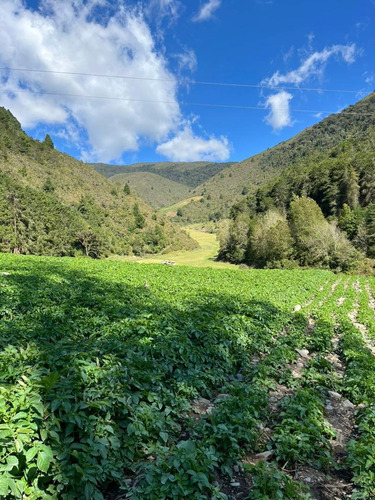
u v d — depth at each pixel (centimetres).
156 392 584
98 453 387
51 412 389
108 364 568
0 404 353
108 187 15325
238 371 884
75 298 1408
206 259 9844
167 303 1395
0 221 6869
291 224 7150
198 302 1495
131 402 507
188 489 362
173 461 390
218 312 1252
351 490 445
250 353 984
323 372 923
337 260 6003
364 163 7894
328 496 430
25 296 1279
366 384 766
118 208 13188
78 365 514
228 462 462
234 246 8812
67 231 8344
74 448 387
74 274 2319
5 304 1112
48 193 10619
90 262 3931
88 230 8762
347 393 786
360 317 1775
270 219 7638
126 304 1333
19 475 336
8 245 6588
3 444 321
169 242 12512
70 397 414
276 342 1132
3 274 1962
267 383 752
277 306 1664
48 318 1008
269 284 2766
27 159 12812
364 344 1194
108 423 442
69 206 10700
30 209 7588
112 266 3544
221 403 588
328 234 6188
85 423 411
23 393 389
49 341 841
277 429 541
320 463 487
